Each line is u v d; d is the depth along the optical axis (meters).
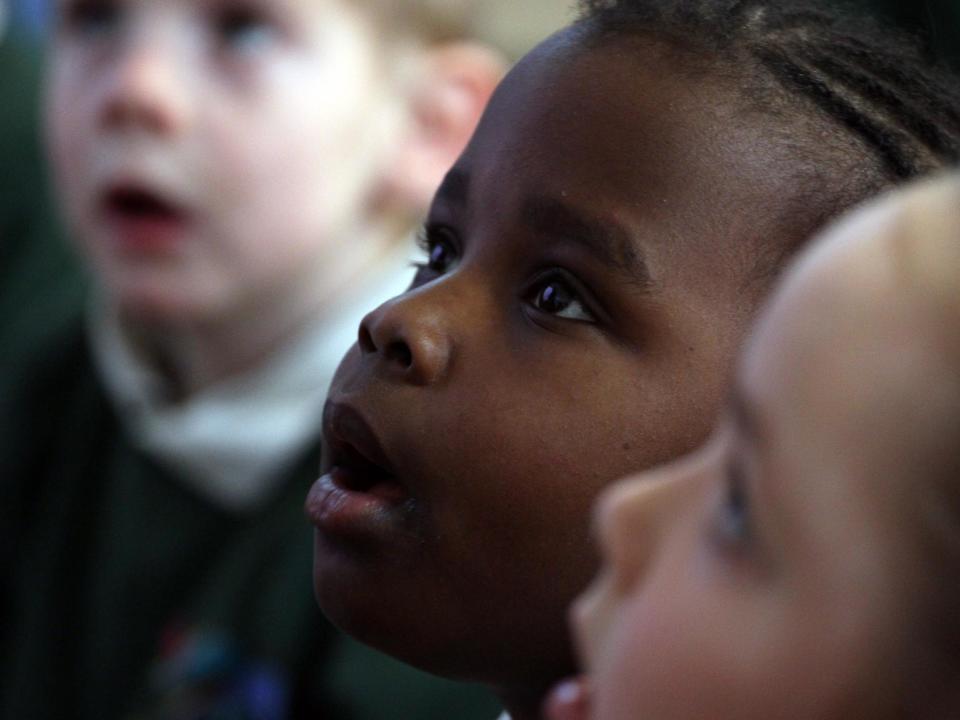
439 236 1.52
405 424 1.36
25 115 3.99
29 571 3.35
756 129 1.42
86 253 3.36
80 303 3.60
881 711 0.76
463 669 1.40
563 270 1.39
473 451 1.35
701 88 1.43
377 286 3.29
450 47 3.50
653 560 0.92
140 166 3.16
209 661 2.94
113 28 3.24
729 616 0.83
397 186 3.38
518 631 1.37
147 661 3.14
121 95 3.15
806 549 0.78
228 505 3.18
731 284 1.39
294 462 3.15
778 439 0.80
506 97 1.48
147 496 3.24
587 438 1.35
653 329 1.37
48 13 4.27
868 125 1.46
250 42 3.24
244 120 3.21
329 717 2.81
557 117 1.43
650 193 1.39
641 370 1.37
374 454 1.38
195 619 3.04
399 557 1.36
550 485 1.35
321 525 1.39
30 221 3.87
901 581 0.76
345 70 3.31
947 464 0.75
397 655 1.39
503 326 1.39
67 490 3.35
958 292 0.76
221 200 3.20
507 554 1.35
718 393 1.38
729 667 0.82
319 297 3.28
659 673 0.86
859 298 0.78
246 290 3.24
